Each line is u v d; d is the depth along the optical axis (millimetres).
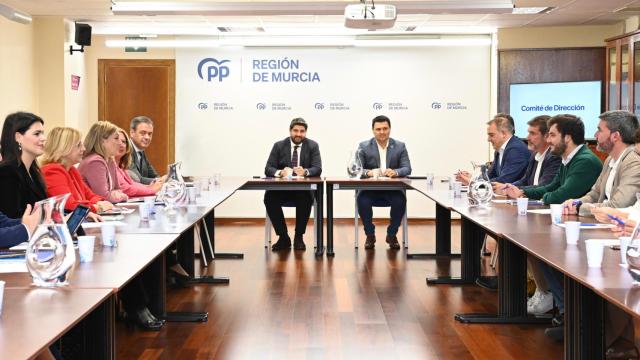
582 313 2779
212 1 7348
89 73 10266
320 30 9680
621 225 3275
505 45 9656
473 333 4168
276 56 10312
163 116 10352
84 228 3498
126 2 7262
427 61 10289
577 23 9289
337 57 10312
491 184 5129
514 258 4391
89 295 2033
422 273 6164
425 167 10336
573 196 4812
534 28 9586
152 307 4422
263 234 8938
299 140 7828
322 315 4633
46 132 9016
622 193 4027
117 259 2639
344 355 3723
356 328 4293
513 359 3654
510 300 4410
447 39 10000
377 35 10148
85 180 5176
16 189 3494
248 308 4844
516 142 6492
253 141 10367
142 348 3863
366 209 7609
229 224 10016
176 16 8672
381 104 10328
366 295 5258
